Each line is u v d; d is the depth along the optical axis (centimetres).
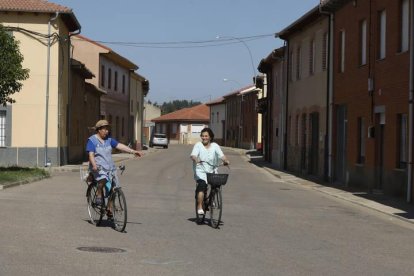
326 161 2688
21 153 3216
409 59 1833
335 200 1923
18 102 3212
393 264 912
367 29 2206
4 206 1475
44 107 3219
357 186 2311
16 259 851
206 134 1261
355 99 2336
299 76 3331
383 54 2084
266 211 1562
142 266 832
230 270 823
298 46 3344
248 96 7338
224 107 9194
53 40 3209
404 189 1881
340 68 2578
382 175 2106
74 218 1297
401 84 1894
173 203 1672
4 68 2270
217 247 1002
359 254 988
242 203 1739
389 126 1991
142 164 3884
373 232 1252
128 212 1446
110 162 1180
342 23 2514
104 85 4997
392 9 1975
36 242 993
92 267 815
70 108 3559
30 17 3191
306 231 1230
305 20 2992
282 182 2698
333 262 910
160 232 1145
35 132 3222
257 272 816
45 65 3212
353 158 2361
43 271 780
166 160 4481
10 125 3212
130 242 1026
